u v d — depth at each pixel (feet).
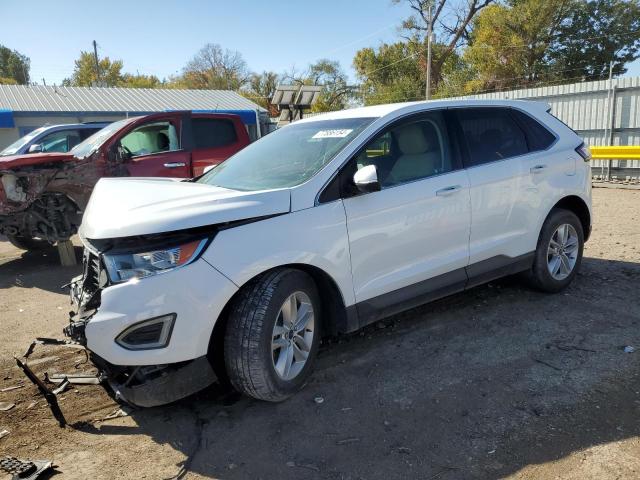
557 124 16.12
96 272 10.11
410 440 9.27
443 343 13.04
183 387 9.63
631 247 20.98
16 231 22.71
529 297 15.80
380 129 12.25
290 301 10.45
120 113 73.46
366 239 11.43
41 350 14.15
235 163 14.07
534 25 124.16
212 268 9.45
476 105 14.37
